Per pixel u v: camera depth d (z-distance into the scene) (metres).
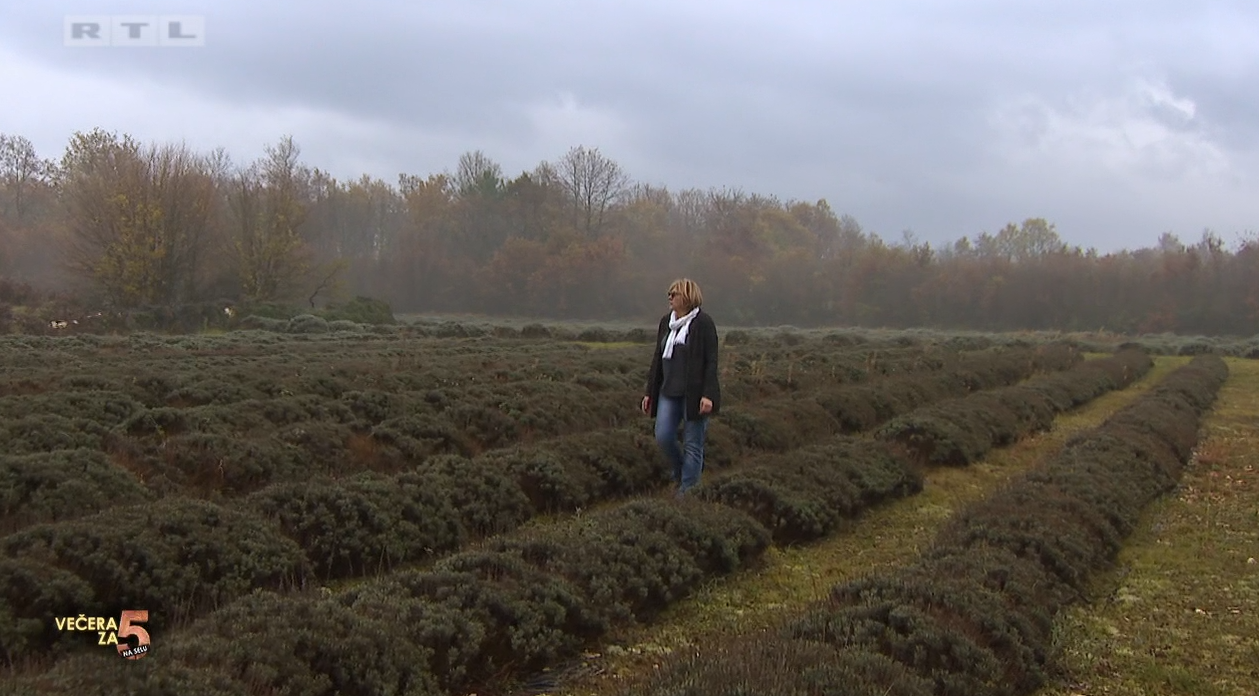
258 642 4.28
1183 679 5.31
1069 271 64.00
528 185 81.31
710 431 11.47
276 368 17.44
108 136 48.44
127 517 5.95
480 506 8.00
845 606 5.57
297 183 68.25
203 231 48.12
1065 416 18.67
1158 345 45.81
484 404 12.96
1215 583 7.33
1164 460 11.52
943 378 20.25
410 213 81.94
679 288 8.52
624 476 9.70
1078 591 6.90
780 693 3.94
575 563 6.02
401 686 4.48
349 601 5.12
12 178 71.19
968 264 68.12
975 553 6.71
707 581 6.88
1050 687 5.24
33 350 23.14
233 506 6.70
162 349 25.73
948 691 4.61
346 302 57.19
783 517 8.15
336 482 7.57
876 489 9.58
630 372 19.56
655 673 4.52
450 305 77.44
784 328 59.22
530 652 5.12
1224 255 60.81
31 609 4.91
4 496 6.98
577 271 72.38
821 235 92.88
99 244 45.00
